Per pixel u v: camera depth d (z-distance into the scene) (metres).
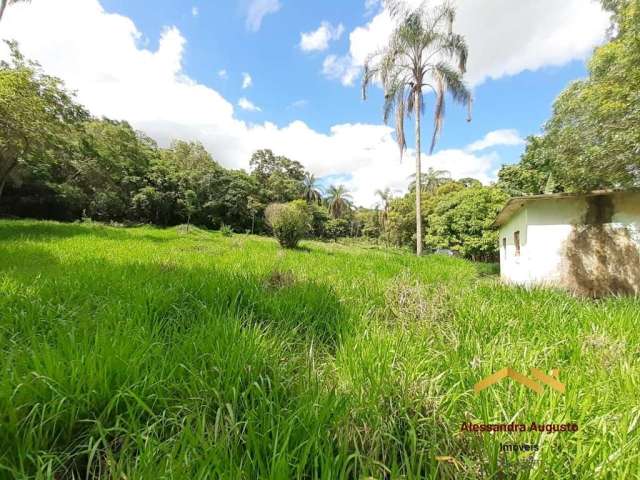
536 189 13.96
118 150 20.06
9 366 1.55
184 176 29.98
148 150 30.53
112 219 25.12
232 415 1.32
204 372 1.69
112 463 1.14
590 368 2.09
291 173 45.69
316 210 39.47
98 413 1.44
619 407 1.62
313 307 3.21
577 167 6.26
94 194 22.14
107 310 2.57
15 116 9.20
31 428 1.23
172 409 1.50
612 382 1.87
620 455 1.24
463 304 3.48
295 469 1.16
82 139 15.06
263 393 1.52
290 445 1.24
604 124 5.52
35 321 2.43
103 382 1.48
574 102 6.06
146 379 1.53
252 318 2.88
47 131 10.63
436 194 24.89
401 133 14.51
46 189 19.86
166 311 2.79
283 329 2.65
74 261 5.26
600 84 5.54
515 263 8.45
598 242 6.59
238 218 33.84
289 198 39.66
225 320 2.40
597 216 6.62
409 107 14.66
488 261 17.02
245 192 33.84
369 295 4.01
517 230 8.30
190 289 3.47
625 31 5.38
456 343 2.33
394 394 1.62
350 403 1.49
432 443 1.27
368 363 1.93
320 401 1.48
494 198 15.19
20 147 10.67
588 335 2.59
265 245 13.07
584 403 1.55
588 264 6.63
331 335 2.67
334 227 40.56
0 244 6.99
